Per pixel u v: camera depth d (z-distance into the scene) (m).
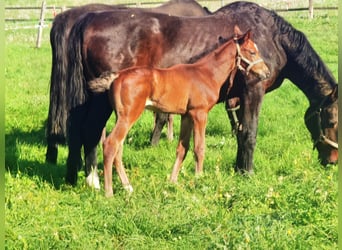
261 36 6.15
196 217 4.60
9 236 4.37
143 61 5.82
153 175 5.89
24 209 4.87
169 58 5.89
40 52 16.03
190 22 6.02
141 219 4.52
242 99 6.06
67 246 4.26
